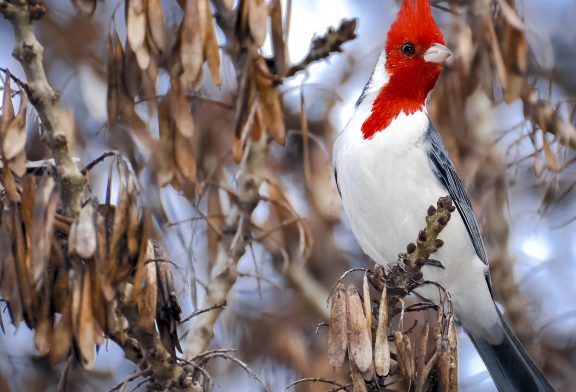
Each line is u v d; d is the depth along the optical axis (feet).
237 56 31.32
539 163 36.40
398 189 33.88
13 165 23.06
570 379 45.62
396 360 25.18
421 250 26.45
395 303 26.73
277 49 30.94
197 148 37.99
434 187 34.22
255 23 29.43
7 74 23.44
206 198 41.75
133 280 23.93
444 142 37.65
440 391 23.68
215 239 37.88
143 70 27.71
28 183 23.06
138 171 34.60
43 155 40.04
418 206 33.99
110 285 22.70
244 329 43.62
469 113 42.01
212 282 34.14
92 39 45.14
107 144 34.83
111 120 29.07
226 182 38.45
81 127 41.83
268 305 44.57
